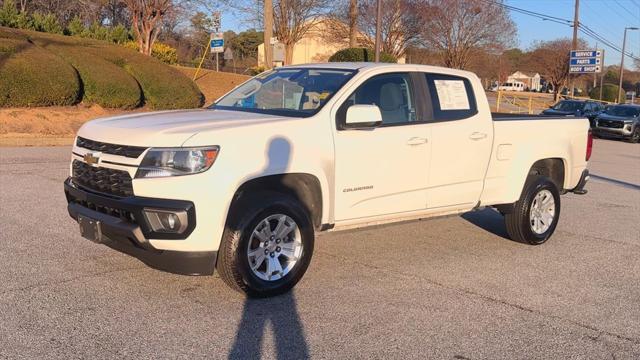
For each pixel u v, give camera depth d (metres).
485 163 6.77
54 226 7.18
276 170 5.07
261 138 5.05
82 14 36.94
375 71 6.00
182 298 5.16
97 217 5.01
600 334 4.86
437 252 7.03
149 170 4.73
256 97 6.27
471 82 6.80
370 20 32.50
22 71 17.58
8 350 4.10
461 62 35.03
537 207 7.45
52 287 5.26
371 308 5.17
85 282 5.42
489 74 48.12
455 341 4.61
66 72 18.58
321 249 6.92
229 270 4.97
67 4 36.19
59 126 17.48
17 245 6.40
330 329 4.71
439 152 6.29
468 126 6.55
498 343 4.61
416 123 6.16
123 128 5.11
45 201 8.48
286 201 5.19
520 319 5.09
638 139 28.66
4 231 6.91
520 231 7.34
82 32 29.97
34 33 22.11
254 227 5.01
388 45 32.91
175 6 28.48
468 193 6.65
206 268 4.87
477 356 4.38
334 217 5.58
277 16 34.28
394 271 6.22
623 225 9.02
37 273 5.59
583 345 4.64
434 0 32.97
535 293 5.75
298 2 34.03
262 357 4.21
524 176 7.20
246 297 5.25
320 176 5.39
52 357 4.04
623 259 7.11
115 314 4.78
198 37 46.53
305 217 5.34
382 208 5.92
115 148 4.94
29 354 4.06
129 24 41.97
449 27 33.75
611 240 8.05
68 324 4.55
